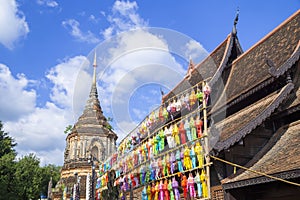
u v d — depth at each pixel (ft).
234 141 30.19
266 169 28.17
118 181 48.49
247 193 31.68
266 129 34.88
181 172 34.81
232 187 29.71
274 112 33.45
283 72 33.42
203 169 32.17
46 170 152.46
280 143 32.07
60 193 108.58
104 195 47.91
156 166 39.45
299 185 23.93
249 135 33.71
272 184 28.68
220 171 31.78
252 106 36.99
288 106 33.06
